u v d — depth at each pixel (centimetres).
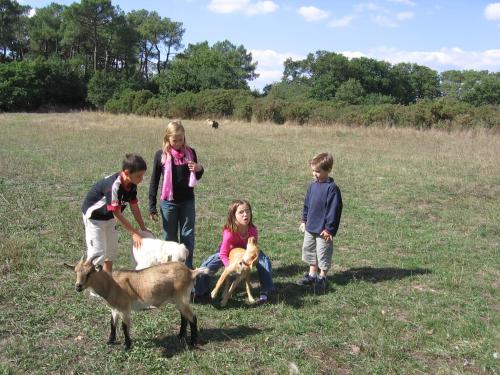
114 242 561
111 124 2841
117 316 461
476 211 1005
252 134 2417
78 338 470
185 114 3806
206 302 564
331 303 565
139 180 524
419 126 2853
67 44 6900
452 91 8375
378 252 752
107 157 1529
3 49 6900
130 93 4375
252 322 516
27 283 583
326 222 598
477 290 611
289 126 3033
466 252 758
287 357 445
